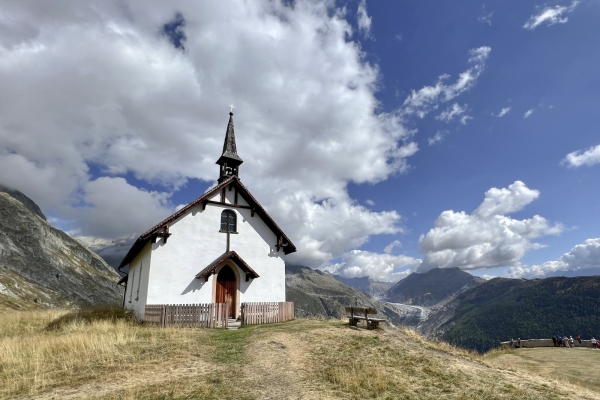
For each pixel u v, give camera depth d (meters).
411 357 12.07
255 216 25.28
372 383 9.17
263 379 9.38
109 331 16.08
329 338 14.44
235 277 23.59
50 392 8.39
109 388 8.59
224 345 13.58
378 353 12.30
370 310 17.08
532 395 9.34
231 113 30.80
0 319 23.53
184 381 9.05
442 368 11.02
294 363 10.98
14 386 8.75
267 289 24.39
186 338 14.41
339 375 9.66
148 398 7.89
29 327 21.64
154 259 21.09
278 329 17.02
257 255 24.59
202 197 23.22
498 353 26.34
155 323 18.48
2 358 11.15
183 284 21.52
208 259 22.75
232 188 24.91
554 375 16.67
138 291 23.62
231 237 23.92
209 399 7.88
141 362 10.84
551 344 29.36
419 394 8.72
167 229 21.64
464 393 8.92
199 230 22.91
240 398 7.99
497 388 9.59
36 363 10.52
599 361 20.11
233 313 22.92
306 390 8.60
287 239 25.77
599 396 10.38
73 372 9.86
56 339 13.71
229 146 29.09
